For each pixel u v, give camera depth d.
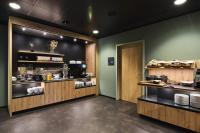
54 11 2.93
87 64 5.98
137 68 4.43
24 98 3.48
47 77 4.20
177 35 3.23
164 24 3.48
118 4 2.59
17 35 4.11
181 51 3.15
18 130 2.61
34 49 4.50
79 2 2.50
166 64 3.21
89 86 5.29
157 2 2.53
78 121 3.04
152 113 3.02
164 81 3.26
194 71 2.79
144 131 2.60
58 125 2.84
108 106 4.13
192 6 2.72
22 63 4.18
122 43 4.62
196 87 2.62
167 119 2.76
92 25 3.91
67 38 4.88
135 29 4.20
